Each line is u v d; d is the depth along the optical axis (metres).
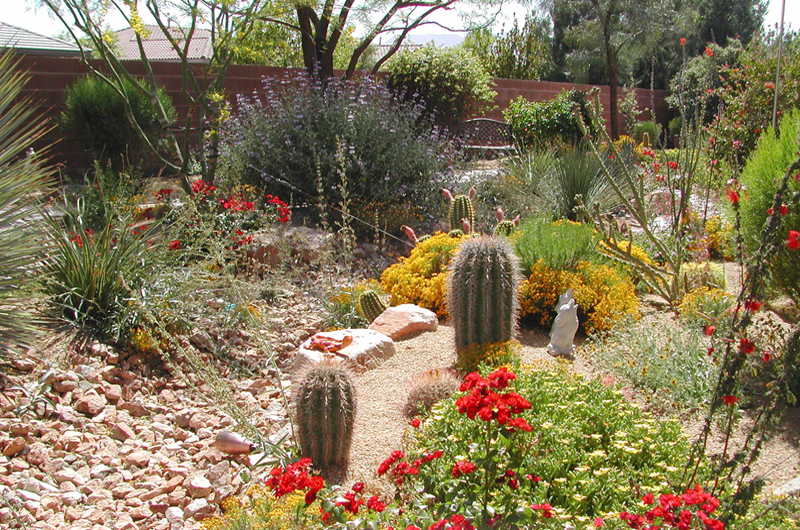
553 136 14.97
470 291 4.86
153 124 11.55
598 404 3.63
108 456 3.74
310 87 9.85
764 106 8.56
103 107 11.12
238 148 9.10
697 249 6.82
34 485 3.37
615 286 5.84
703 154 8.81
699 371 4.28
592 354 5.00
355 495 2.58
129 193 7.51
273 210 8.02
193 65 13.44
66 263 5.11
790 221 4.30
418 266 6.57
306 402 3.60
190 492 3.47
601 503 2.90
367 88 10.18
